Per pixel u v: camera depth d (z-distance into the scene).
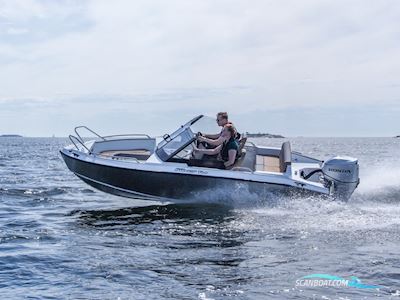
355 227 7.31
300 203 8.75
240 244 6.44
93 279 4.99
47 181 15.87
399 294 4.43
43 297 4.48
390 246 6.15
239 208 9.00
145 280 4.95
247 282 4.86
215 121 9.78
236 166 9.41
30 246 6.39
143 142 11.07
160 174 9.00
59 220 8.40
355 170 8.82
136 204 10.20
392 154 41.94
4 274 5.16
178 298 4.44
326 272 5.12
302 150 57.22
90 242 6.62
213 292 4.58
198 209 9.07
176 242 6.61
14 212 9.33
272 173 8.84
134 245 6.44
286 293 4.52
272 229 7.31
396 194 10.09
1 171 20.62
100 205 10.20
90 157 9.40
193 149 9.28
